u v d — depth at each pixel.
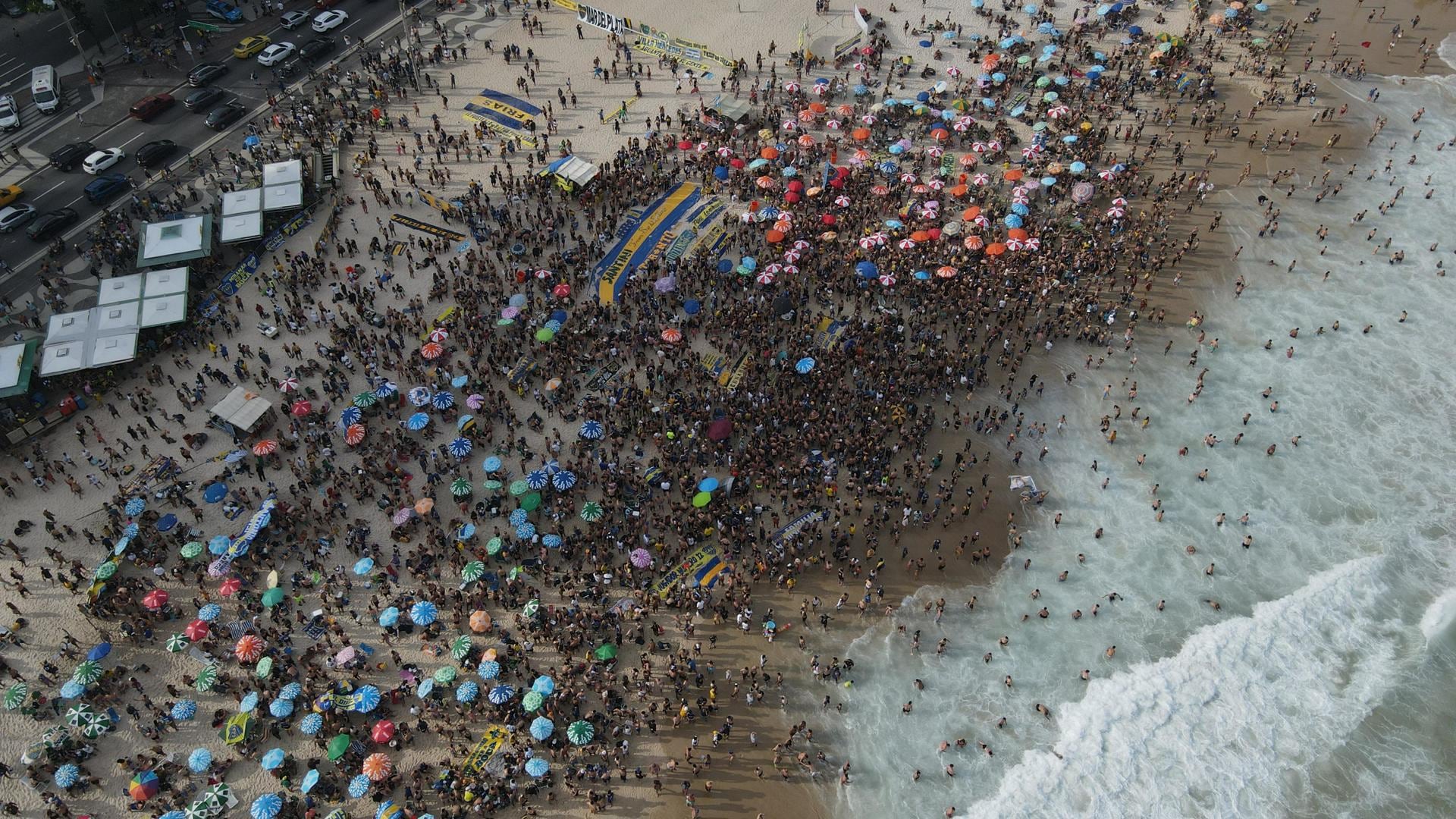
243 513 63.50
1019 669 57.44
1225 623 59.75
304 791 49.66
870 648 58.06
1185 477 67.62
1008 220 82.38
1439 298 79.56
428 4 112.06
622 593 59.38
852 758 53.38
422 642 57.03
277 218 83.69
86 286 77.31
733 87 99.88
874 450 65.38
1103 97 98.06
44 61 100.00
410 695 54.78
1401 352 75.62
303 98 96.62
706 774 52.38
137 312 72.56
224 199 82.00
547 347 73.31
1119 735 54.53
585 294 78.25
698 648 56.69
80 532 62.25
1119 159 91.50
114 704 54.19
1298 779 52.94
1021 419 70.12
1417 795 52.31
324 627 56.97
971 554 62.66
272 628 57.62
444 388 70.75
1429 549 63.62
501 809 50.56
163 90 97.19
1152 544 63.81
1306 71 103.00
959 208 85.94
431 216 85.50
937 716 55.28
